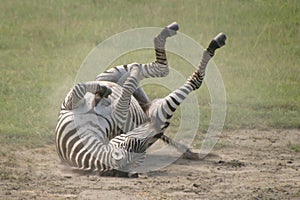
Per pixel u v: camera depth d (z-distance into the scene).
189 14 35.25
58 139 16.92
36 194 14.83
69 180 15.92
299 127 21.78
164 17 34.81
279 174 16.94
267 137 20.72
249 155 18.84
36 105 22.89
